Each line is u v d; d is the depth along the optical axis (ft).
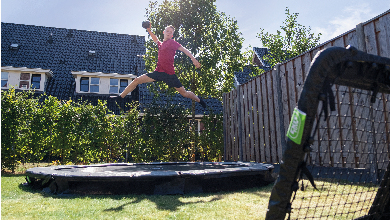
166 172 13.35
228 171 14.01
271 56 57.31
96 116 30.25
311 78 3.86
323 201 8.36
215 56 34.83
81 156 28.91
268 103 23.59
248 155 26.91
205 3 34.27
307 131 3.84
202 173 13.34
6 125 25.41
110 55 63.82
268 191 13.37
